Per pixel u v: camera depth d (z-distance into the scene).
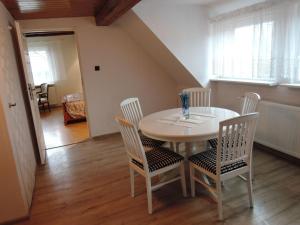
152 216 2.10
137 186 2.62
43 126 5.61
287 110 2.76
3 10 2.74
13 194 2.12
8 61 2.59
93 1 3.08
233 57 3.64
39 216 2.23
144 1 3.34
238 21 3.44
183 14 3.70
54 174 3.06
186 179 2.63
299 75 2.74
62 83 8.12
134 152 2.16
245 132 1.88
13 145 2.11
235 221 1.95
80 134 4.77
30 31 3.78
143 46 4.44
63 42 7.86
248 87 3.47
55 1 2.92
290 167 2.73
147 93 4.81
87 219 2.13
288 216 1.95
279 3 2.78
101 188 2.63
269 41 3.01
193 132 2.09
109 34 4.23
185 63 3.88
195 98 3.47
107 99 4.45
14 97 2.55
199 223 1.96
